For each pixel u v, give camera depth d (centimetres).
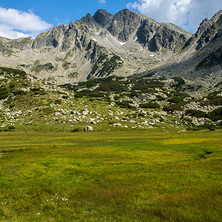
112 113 16662
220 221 1247
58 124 13075
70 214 1482
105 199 1766
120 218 1371
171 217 1338
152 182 2203
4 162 3638
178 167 2922
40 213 1523
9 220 1385
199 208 1451
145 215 1392
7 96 19875
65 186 2225
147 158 3797
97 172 2814
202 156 3878
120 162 3462
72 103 18525
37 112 15388
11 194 1998
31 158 3994
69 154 4391
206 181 2142
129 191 1934
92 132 11244
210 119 16688
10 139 7825
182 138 7281
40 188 2186
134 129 12469
